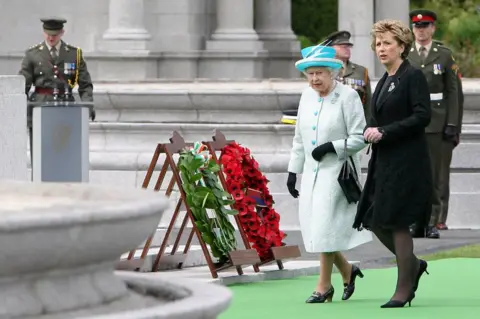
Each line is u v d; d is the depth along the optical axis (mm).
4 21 49344
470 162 37250
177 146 25125
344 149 22266
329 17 71188
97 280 11000
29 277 10414
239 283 25172
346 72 31719
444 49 34656
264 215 25969
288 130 37156
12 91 26156
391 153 21734
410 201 21688
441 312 21578
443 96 34625
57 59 33562
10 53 48844
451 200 36844
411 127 21594
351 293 23062
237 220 25609
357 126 22344
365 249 31062
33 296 10438
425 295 23625
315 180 22438
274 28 52594
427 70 34438
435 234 33531
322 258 22625
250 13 50406
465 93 39562
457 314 21359
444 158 34844
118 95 39656
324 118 22453
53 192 12539
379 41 21984
